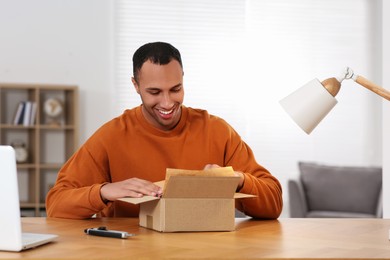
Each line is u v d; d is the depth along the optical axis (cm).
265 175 266
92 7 698
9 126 645
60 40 689
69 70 692
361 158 766
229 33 736
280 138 747
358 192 698
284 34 747
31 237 192
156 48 244
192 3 727
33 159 661
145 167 265
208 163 270
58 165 658
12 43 679
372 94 766
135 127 268
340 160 761
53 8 688
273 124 745
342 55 760
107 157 267
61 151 690
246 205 247
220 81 734
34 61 683
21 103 653
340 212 700
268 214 252
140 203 230
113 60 704
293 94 221
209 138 272
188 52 727
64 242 193
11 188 176
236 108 737
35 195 655
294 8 749
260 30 743
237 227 229
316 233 215
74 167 265
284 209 751
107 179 270
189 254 173
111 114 703
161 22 718
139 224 231
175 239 200
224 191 216
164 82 242
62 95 690
